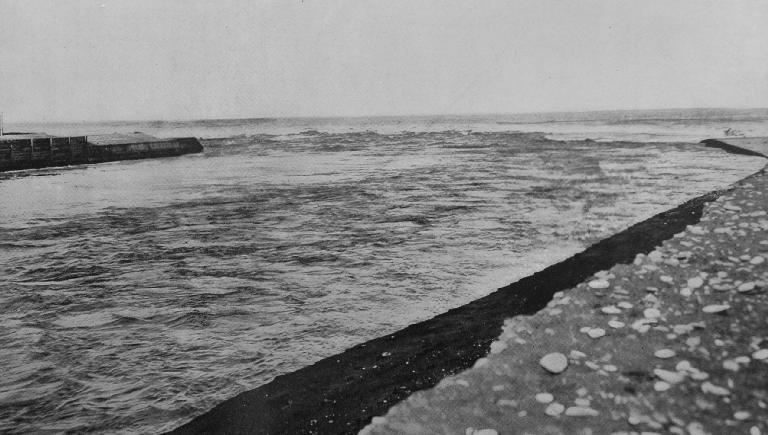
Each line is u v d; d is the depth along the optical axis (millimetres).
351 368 4520
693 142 38219
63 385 4539
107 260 9172
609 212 12172
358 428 3512
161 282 7766
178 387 4445
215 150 45031
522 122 116188
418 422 3502
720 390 3574
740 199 10805
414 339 5090
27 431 3834
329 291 7102
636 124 84000
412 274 7789
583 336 4676
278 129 100000
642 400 3543
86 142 33188
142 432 3762
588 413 3434
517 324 5160
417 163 27562
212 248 9930
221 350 5227
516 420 3430
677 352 4195
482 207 13664
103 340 5586
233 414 3898
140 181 22250
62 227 12305
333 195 16781
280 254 9320
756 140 32969
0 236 11297
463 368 4309
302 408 3871
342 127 106625
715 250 6941
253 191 18250
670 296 5438
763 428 3125
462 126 94812
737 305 5020
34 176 25078
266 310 6418
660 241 7887
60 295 7215
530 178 19688
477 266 8102
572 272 6793
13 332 5863
